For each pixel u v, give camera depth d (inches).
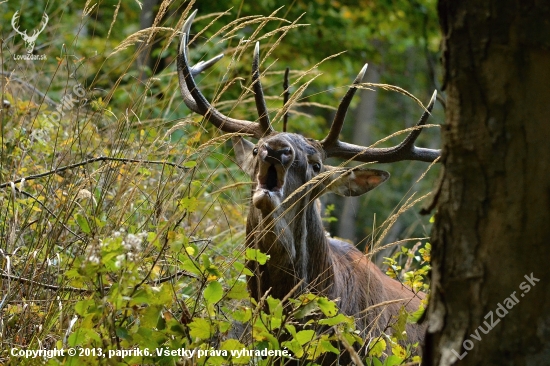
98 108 393.4
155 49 792.9
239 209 494.3
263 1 844.0
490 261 212.1
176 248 266.4
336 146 403.5
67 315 291.3
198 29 810.2
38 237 335.6
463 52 211.2
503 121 208.1
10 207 360.5
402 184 1454.2
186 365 256.1
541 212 206.2
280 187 342.0
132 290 254.5
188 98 422.6
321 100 994.7
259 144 357.7
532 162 206.4
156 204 341.7
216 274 262.5
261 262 274.4
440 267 220.5
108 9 922.1
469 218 214.4
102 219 315.6
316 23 890.1
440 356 219.6
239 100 385.4
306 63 956.6
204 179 387.5
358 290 394.3
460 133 213.9
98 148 400.2
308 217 371.2
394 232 1259.2
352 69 1030.4
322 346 273.9
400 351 300.7
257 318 269.7
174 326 259.6
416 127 357.1
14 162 397.7
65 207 329.1
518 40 204.8
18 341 296.0
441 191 220.4
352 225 1222.3
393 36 1157.7
